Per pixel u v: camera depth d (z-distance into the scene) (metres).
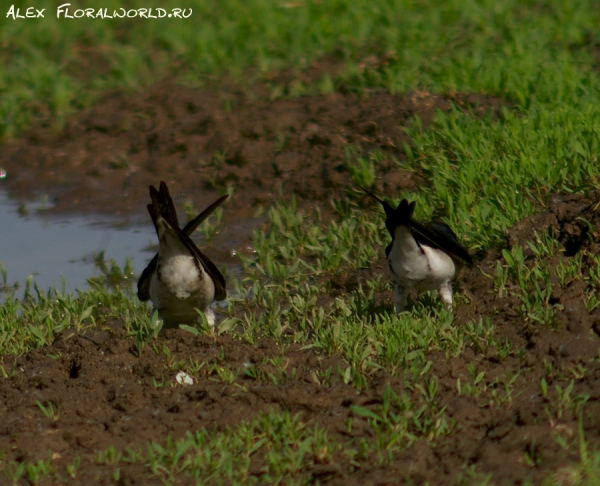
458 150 14.44
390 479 7.41
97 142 17.41
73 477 7.82
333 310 11.27
